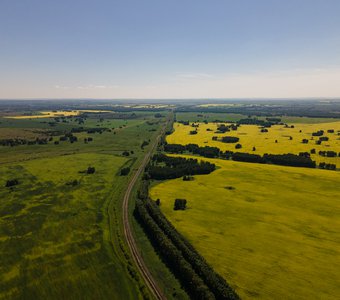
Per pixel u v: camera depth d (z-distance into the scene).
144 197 113.19
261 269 67.75
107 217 101.81
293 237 83.69
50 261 73.56
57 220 97.94
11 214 102.25
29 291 62.22
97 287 63.78
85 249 79.69
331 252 75.38
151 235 87.75
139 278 66.75
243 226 90.94
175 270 70.44
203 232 86.88
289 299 57.56
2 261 73.38
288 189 127.69
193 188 130.38
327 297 58.03
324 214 100.25
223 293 57.28
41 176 148.38
